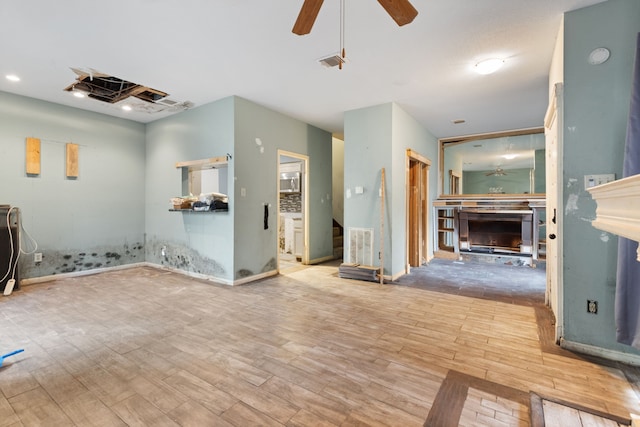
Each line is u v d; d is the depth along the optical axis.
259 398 1.72
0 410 1.63
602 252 2.21
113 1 2.18
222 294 3.71
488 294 3.69
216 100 4.29
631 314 1.99
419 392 1.78
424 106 4.50
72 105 4.50
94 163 4.80
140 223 5.41
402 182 4.66
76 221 4.62
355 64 3.20
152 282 4.27
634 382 1.88
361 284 4.17
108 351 2.27
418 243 5.31
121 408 1.64
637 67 1.90
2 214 3.85
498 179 6.20
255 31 2.59
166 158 5.06
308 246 5.57
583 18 2.27
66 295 3.66
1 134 3.93
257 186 4.48
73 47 2.84
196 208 4.30
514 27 2.54
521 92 3.96
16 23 2.45
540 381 1.89
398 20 1.65
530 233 5.34
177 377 1.93
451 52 2.96
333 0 2.17
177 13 2.33
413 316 2.97
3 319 2.90
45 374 1.97
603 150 2.21
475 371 2.00
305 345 2.37
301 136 5.37
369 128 4.52
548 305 3.26
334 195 7.50
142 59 3.08
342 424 1.52
